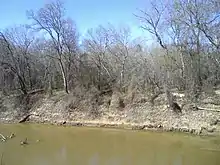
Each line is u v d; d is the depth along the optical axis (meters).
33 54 54.56
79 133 37.94
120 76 47.09
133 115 40.97
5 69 50.19
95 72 48.66
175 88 42.09
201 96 38.75
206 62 40.75
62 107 45.88
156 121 38.94
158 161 26.38
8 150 30.20
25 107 47.91
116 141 33.53
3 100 49.81
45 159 27.39
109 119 42.16
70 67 49.62
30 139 34.78
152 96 41.91
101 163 26.28
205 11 35.62
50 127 42.00
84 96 45.91
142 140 33.66
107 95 45.81
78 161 26.86
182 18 38.41
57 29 47.25
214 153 27.92
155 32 42.41
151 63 45.12
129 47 49.34
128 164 25.86
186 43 40.72
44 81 52.56
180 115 37.97
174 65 43.34
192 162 25.72
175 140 33.03
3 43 49.91
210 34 35.28
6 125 43.75
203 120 36.03
